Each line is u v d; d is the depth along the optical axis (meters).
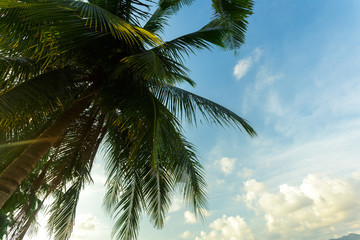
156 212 5.89
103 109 5.62
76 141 5.75
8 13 3.45
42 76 4.27
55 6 3.02
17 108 3.62
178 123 4.92
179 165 4.92
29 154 3.77
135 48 5.22
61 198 5.82
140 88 5.24
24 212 4.67
